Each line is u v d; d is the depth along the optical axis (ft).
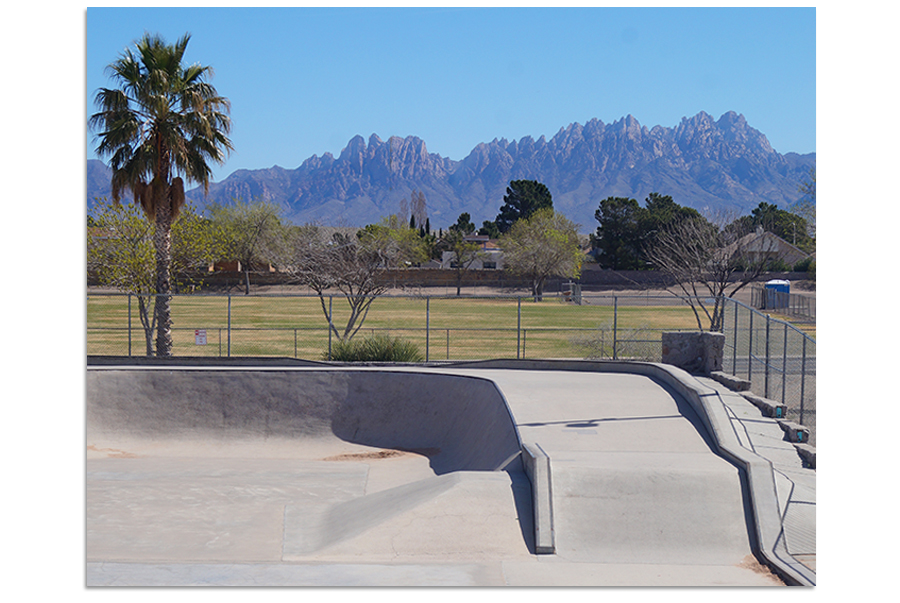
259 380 61.46
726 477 33.17
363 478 47.50
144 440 57.67
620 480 32.86
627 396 49.73
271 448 56.80
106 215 87.66
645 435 40.68
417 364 69.00
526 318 157.58
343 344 74.90
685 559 29.14
